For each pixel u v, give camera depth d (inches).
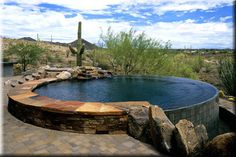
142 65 629.6
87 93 295.6
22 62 716.0
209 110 225.5
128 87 342.6
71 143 143.9
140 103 191.3
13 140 146.9
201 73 904.9
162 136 135.5
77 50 534.3
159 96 280.7
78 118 163.8
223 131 237.0
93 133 163.3
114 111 161.9
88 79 413.1
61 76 386.0
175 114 185.9
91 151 132.3
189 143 130.0
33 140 147.7
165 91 311.6
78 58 537.0
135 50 615.2
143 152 133.7
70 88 326.6
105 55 663.8
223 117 270.8
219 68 467.5
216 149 119.3
